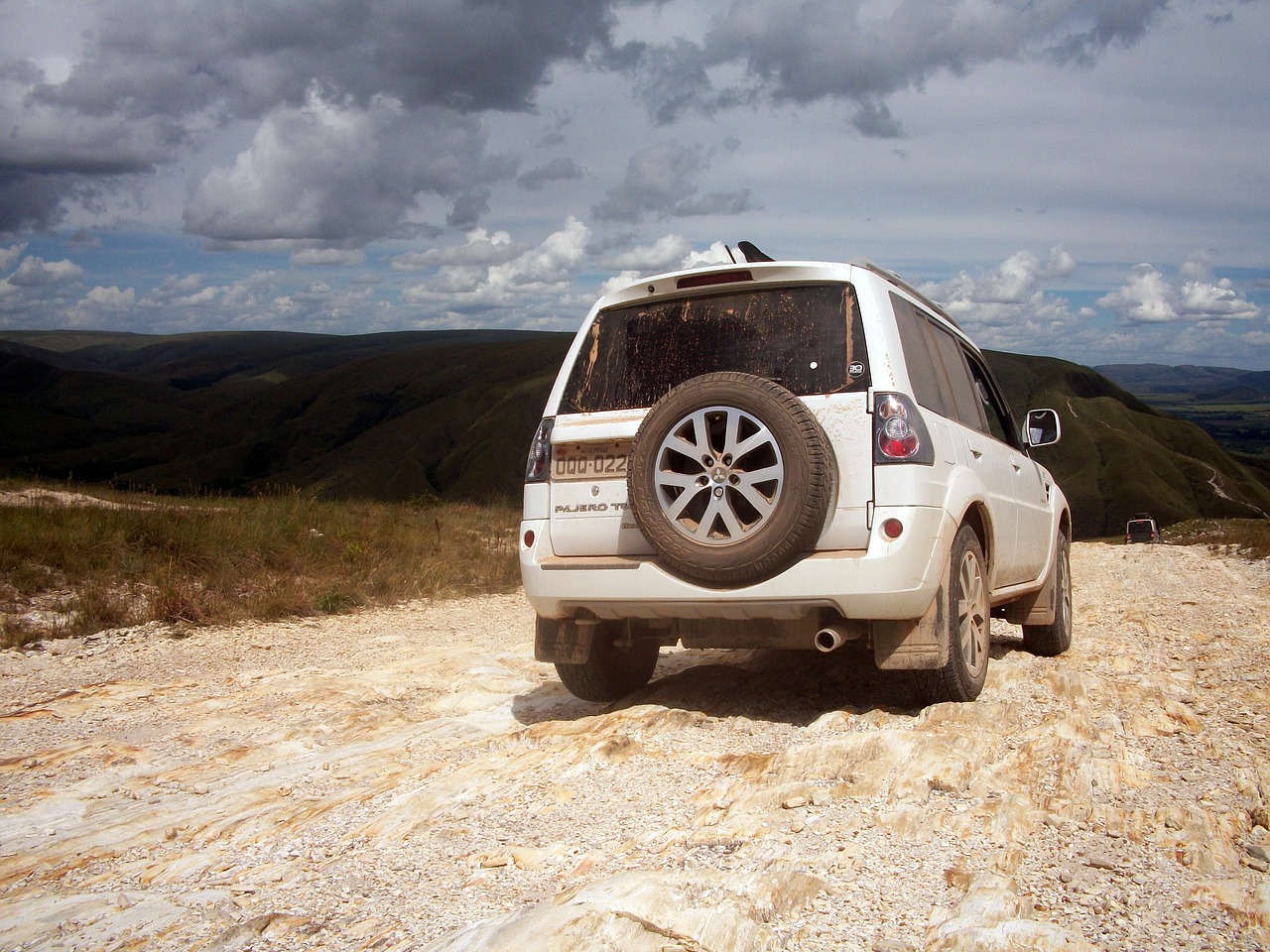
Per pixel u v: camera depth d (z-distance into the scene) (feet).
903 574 13.37
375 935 8.45
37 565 34.96
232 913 9.20
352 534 43.96
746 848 9.70
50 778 14.97
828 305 14.64
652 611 14.62
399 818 11.44
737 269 14.98
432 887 9.46
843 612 13.61
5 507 42.22
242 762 15.55
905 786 11.09
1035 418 21.48
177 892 9.93
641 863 9.53
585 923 7.74
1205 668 18.16
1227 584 34.71
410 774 13.32
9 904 9.91
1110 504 615.98
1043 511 20.92
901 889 8.71
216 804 13.10
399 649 27.45
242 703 19.52
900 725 13.93
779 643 14.55
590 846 10.20
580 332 16.16
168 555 37.40
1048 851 9.51
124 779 14.76
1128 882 8.73
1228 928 7.79
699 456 13.74
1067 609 21.95
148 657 26.37
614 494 15.16
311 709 18.86
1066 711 14.21
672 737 14.15
